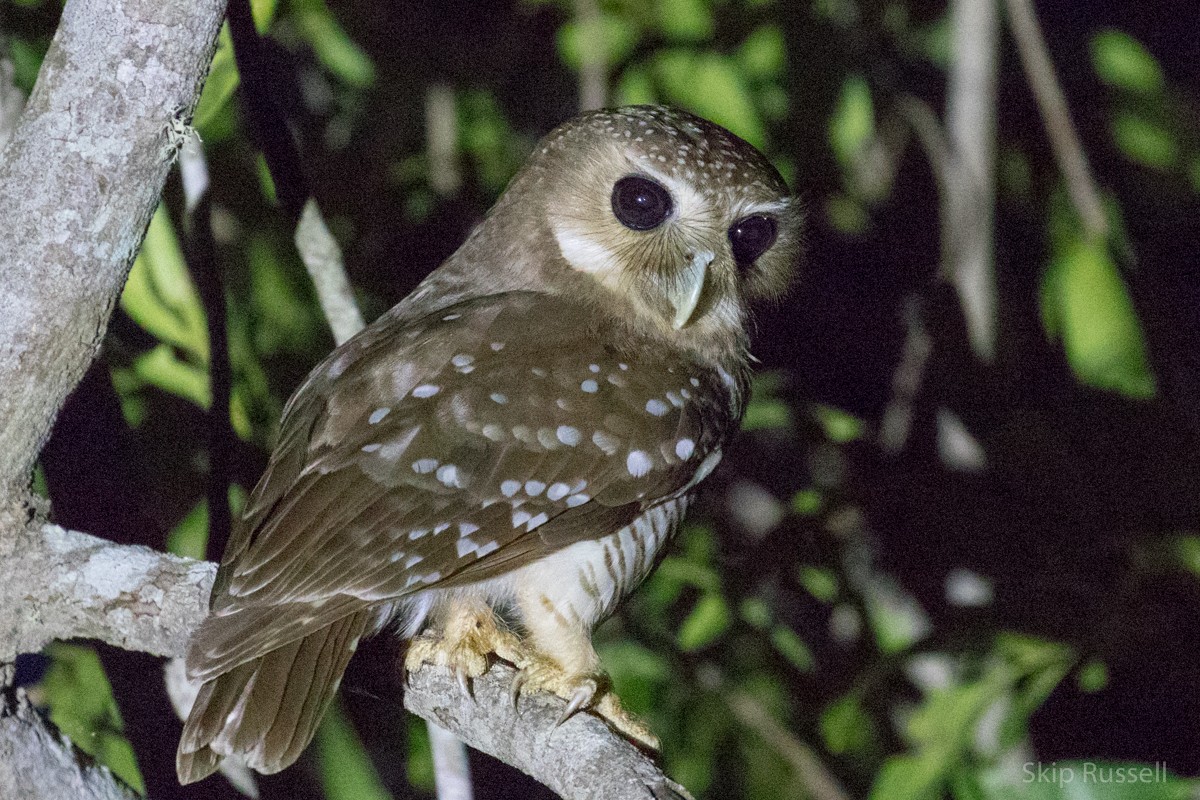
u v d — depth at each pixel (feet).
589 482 24.41
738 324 27.86
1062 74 46.01
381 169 42.37
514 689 23.35
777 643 37.65
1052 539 39.04
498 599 25.30
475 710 23.45
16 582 22.76
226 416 29.89
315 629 21.66
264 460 35.22
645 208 26.50
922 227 44.83
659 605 37.14
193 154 29.84
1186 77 47.85
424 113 42.57
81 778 22.86
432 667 23.95
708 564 36.88
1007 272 43.70
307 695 21.31
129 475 28.50
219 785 30.27
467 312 25.70
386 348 24.70
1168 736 39.27
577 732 22.16
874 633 37.96
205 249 29.91
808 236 30.48
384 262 41.83
